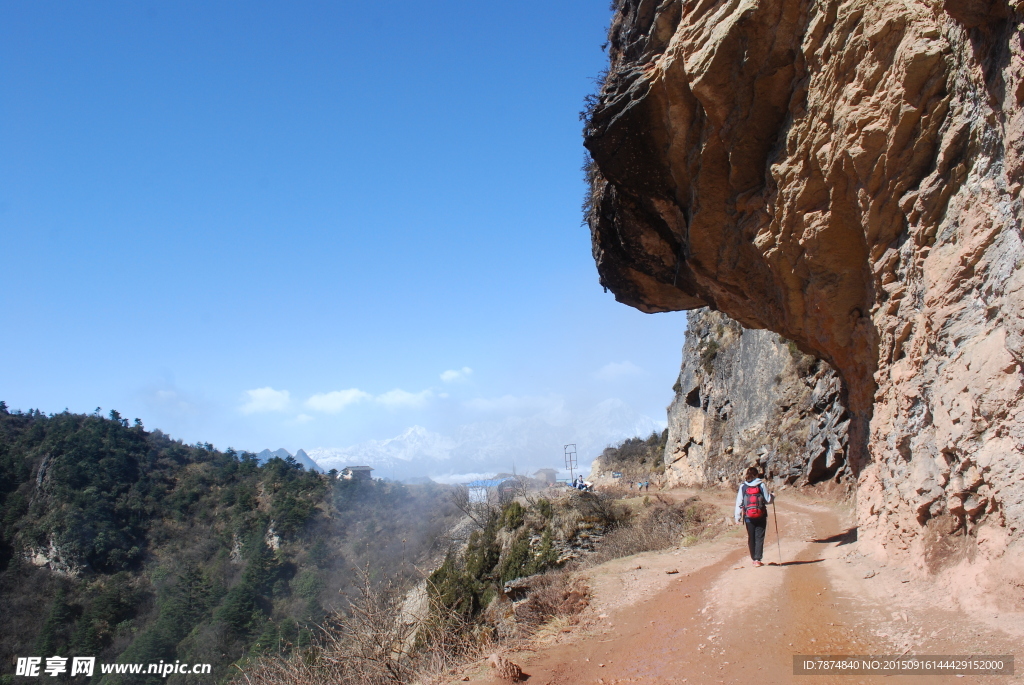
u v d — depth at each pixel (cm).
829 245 898
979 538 550
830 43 805
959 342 610
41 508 6950
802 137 896
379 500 7706
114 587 5644
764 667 501
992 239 566
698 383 4409
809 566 884
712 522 1877
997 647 437
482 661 669
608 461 7406
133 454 8612
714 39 947
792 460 2884
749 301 1306
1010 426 516
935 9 665
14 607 5294
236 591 4397
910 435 733
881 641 514
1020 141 487
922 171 708
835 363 1140
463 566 2523
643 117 1168
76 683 3756
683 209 1278
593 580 995
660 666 548
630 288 1705
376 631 861
